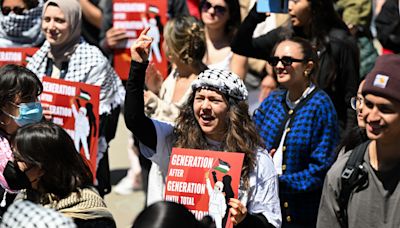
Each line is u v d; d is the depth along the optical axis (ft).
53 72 25.18
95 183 23.54
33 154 16.16
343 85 23.47
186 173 17.62
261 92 29.01
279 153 21.25
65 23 24.89
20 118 19.54
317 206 20.93
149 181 22.03
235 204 16.89
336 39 23.48
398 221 15.88
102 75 24.88
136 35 27.86
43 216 13.07
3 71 19.77
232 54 26.94
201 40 23.63
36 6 27.37
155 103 22.98
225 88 17.90
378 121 15.58
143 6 27.68
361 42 29.91
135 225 12.36
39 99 23.52
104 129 24.66
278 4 23.82
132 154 33.12
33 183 16.49
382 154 15.89
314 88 21.56
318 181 20.79
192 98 18.48
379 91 15.42
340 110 23.56
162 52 27.12
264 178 17.83
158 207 12.34
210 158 17.54
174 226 12.20
